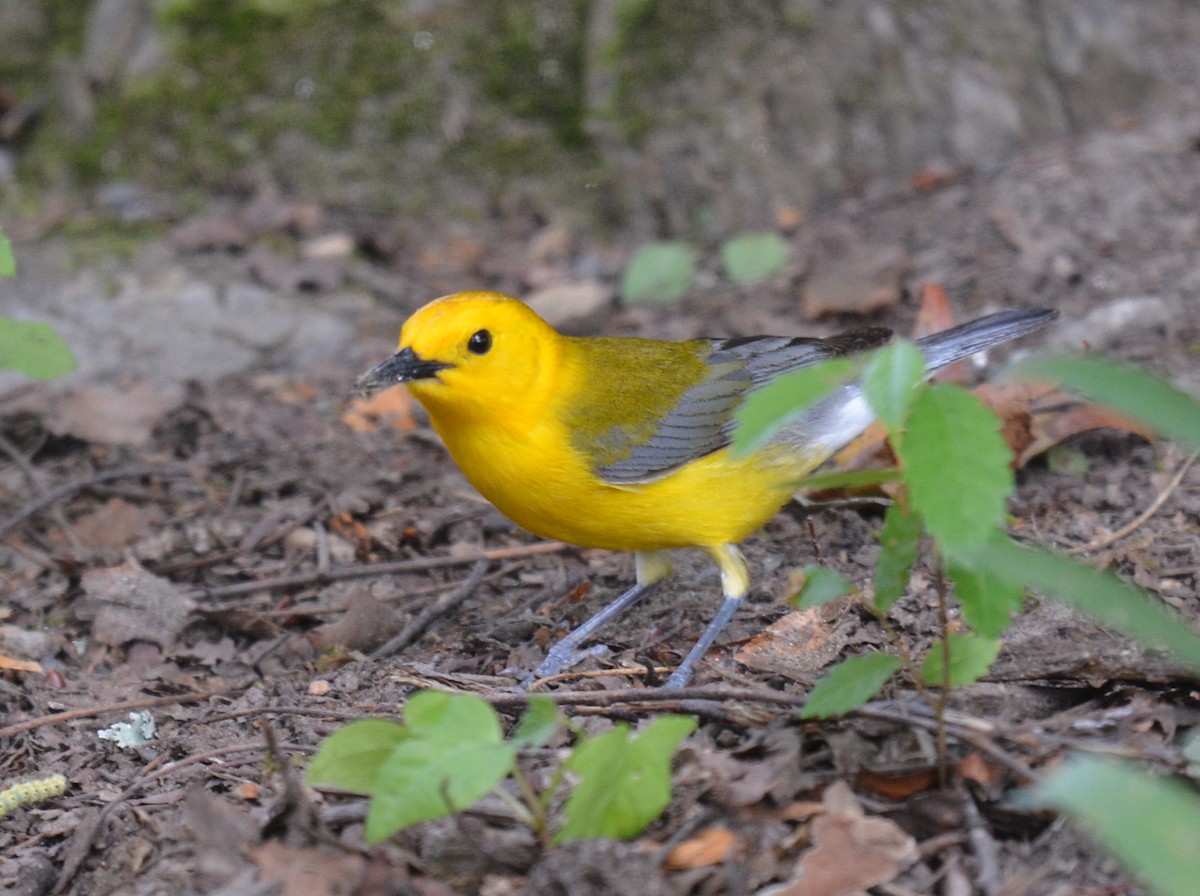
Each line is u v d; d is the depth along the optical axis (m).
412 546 11.88
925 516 5.82
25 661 10.05
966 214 16.30
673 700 8.07
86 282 15.88
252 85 17.70
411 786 6.25
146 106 17.77
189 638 10.45
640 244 17.75
